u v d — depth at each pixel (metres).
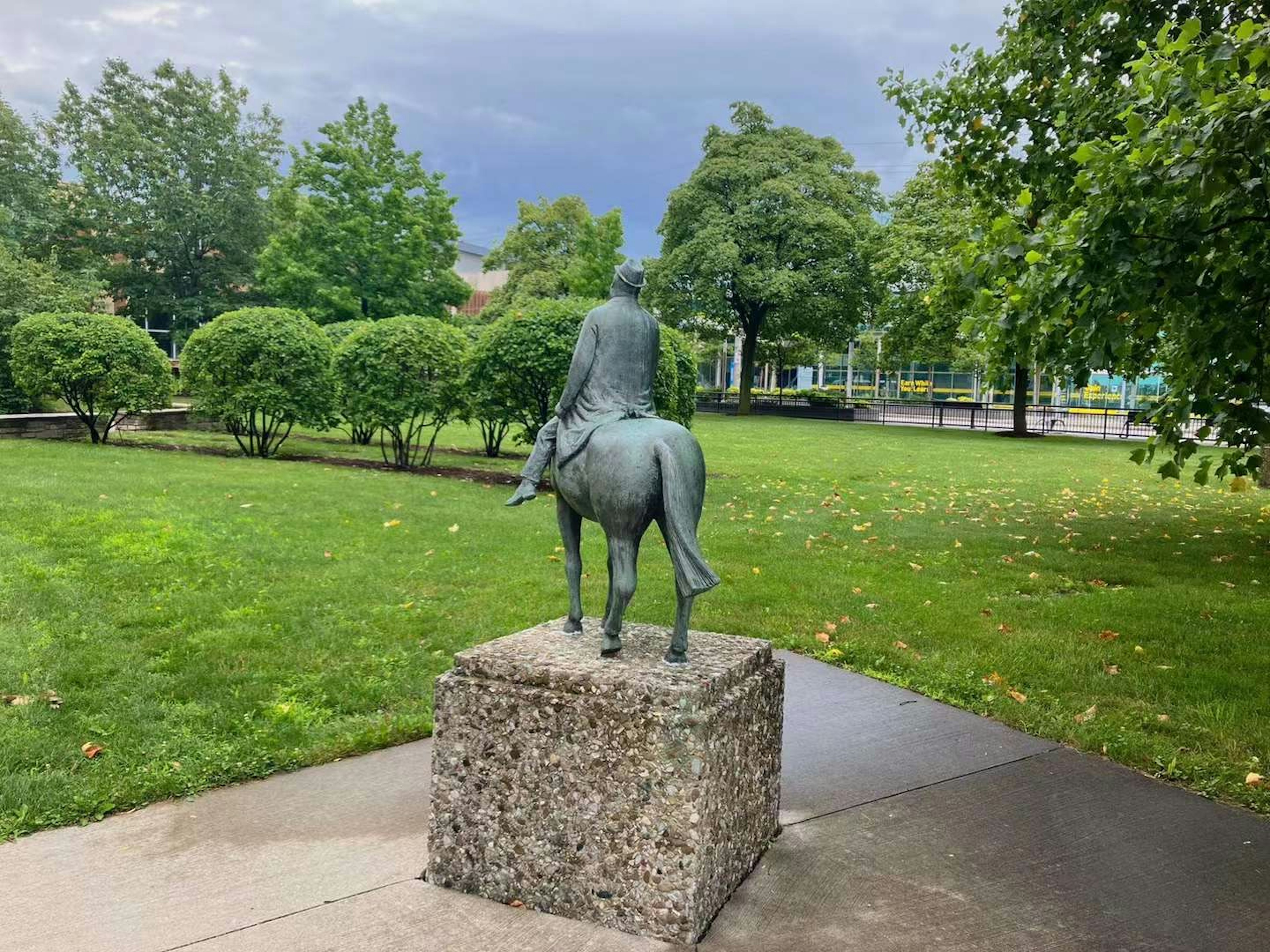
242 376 15.32
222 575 7.11
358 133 33.09
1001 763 4.34
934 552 9.00
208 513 9.52
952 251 8.27
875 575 7.95
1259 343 5.07
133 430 19.11
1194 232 5.04
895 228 29.33
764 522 10.64
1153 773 4.23
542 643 3.44
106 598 6.36
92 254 36.50
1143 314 5.36
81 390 16.05
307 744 4.34
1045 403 53.06
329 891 3.18
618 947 2.88
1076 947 2.91
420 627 6.02
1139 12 8.35
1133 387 47.81
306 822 3.67
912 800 3.95
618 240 35.91
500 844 3.14
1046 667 5.57
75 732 4.32
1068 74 8.52
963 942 2.93
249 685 4.95
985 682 5.34
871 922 3.04
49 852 3.38
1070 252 5.39
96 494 10.30
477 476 14.15
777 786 3.61
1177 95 4.98
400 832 3.61
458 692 3.19
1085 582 7.84
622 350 3.41
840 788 4.06
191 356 15.50
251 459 15.18
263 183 39.06
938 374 60.28
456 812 3.21
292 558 7.74
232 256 39.00
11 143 33.84
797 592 7.25
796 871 3.37
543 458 3.47
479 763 3.16
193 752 4.18
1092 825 3.73
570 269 35.94
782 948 2.89
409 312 33.44
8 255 21.23
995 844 3.57
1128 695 5.14
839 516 11.14
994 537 9.84
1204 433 5.28
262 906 3.07
